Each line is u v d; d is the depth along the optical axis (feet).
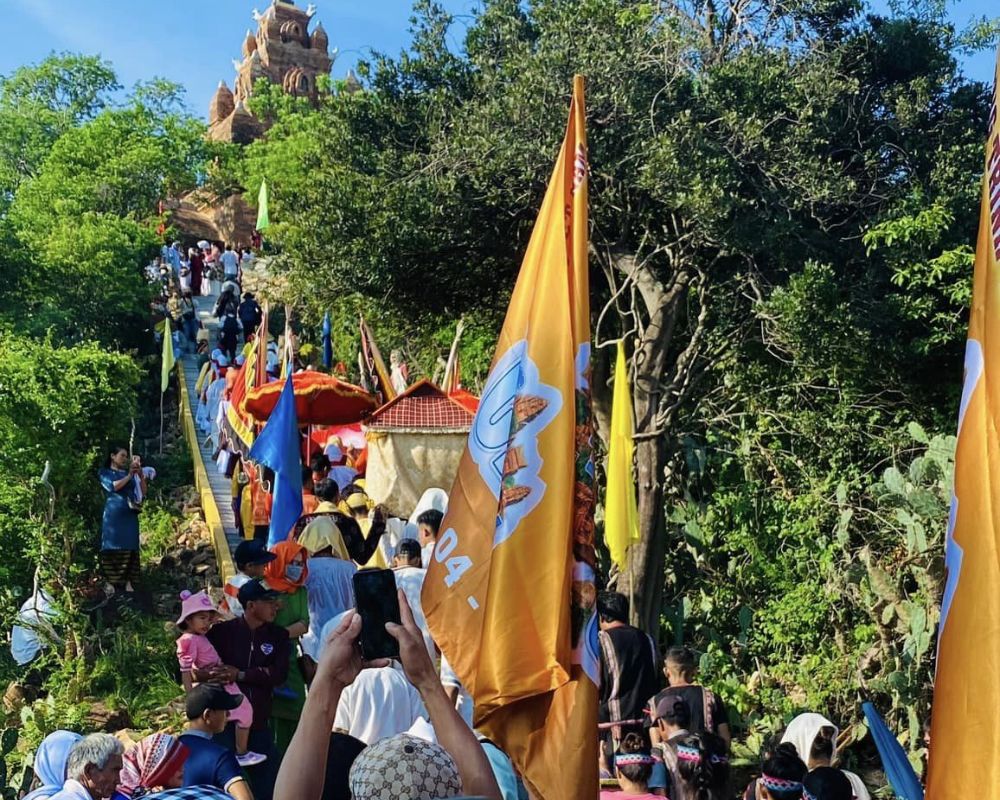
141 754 22.18
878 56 57.88
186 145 169.68
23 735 45.06
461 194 58.49
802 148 52.49
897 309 51.67
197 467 77.20
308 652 31.78
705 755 23.38
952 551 13.76
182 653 26.81
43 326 101.40
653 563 53.31
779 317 52.06
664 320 56.08
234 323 93.40
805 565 52.80
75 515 56.95
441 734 10.55
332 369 88.69
